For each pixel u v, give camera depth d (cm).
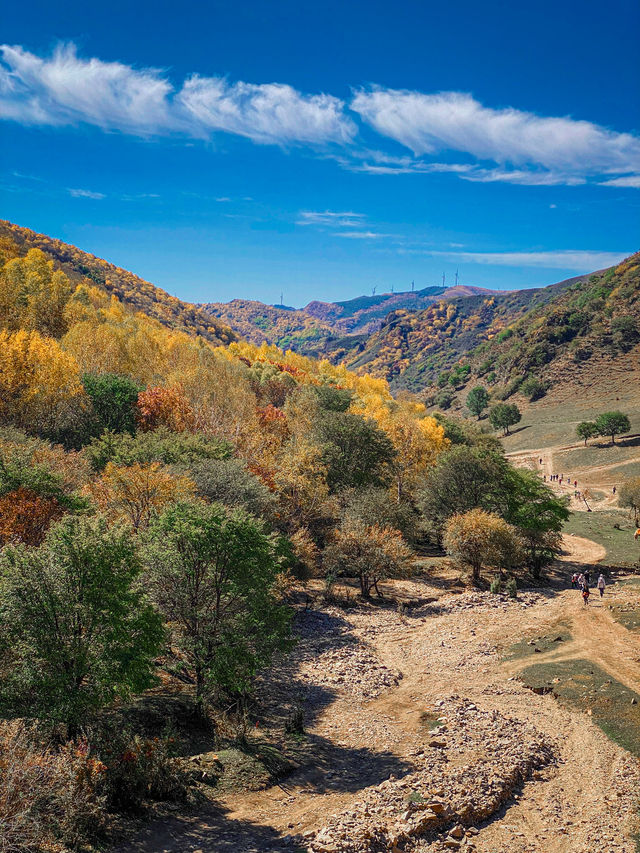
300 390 11062
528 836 1669
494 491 6128
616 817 1773
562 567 6078
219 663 2219
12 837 1230
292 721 2366
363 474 6931
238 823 1597
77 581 1873
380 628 4062
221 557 2364
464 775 1928
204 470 4400
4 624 1802
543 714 2617
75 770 1477
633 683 2878
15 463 3484
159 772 1681
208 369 8681
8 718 1712
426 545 7044
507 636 3788
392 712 2666
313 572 5053
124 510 3591
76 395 6519
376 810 1661
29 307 9738
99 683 1762
